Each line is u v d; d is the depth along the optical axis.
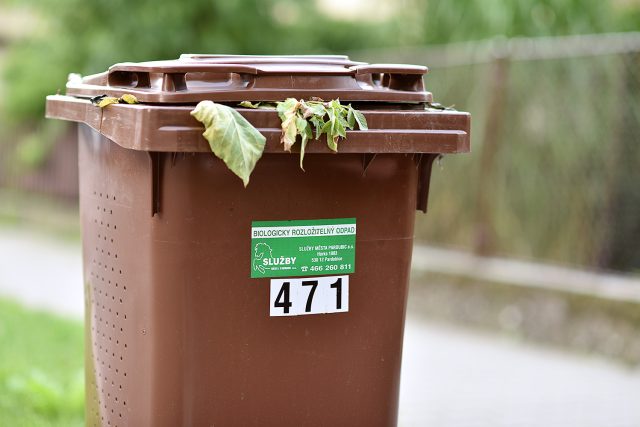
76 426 7.36
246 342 4.79
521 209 12.27
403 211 5.00
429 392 9.02
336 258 4.88
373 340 5.02
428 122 4.83
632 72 11.08
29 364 9.14
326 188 4.81
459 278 12.22
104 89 5.01
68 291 14.20
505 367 10.02
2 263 16.69
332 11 26.56
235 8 20.14
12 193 23.28
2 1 26.16
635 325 10.35
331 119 4.59
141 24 19.41
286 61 5.13
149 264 4.72
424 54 13.81
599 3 15.37
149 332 4.77
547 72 11.99
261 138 4.48
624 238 11.19
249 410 4.84
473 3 15.38
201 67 4.58
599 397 8.97
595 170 11.48
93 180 5.18
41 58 21.52
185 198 4.63
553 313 11.09
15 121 23.11
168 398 4.77
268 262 4.77
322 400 4.95
